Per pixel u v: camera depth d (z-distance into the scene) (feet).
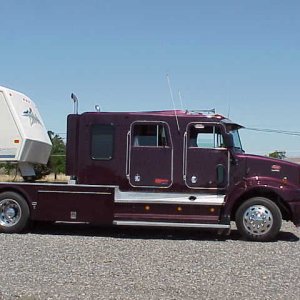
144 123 38.73
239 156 38.34
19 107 42.14
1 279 23.99
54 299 20.65
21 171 42.42
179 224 37.93
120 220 38.58
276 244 36.35
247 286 23.48
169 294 21.81
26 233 39.83
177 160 38.40
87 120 39.17
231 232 42.19
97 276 24.97
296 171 38.04
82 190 38.88
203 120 38.50
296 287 23.41
